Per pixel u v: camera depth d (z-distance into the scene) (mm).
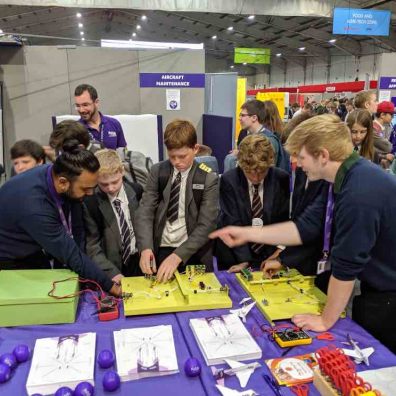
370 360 1238
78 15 14086
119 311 1508
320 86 13422
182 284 1601
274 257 1913
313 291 1628
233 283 1741
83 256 1604
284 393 1094
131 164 2320
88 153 1494
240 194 2020
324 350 1166
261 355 1244
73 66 4668
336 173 1317
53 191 1532
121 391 1095
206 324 1372
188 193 1889
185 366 1168
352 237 1271
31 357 1225
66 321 1432
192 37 18922
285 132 2801
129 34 19250
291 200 2115
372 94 3646
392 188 1282
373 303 1478
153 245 1947
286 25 14633
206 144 5398
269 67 25734
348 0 8609
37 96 4617
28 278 1562
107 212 1895
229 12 7301
